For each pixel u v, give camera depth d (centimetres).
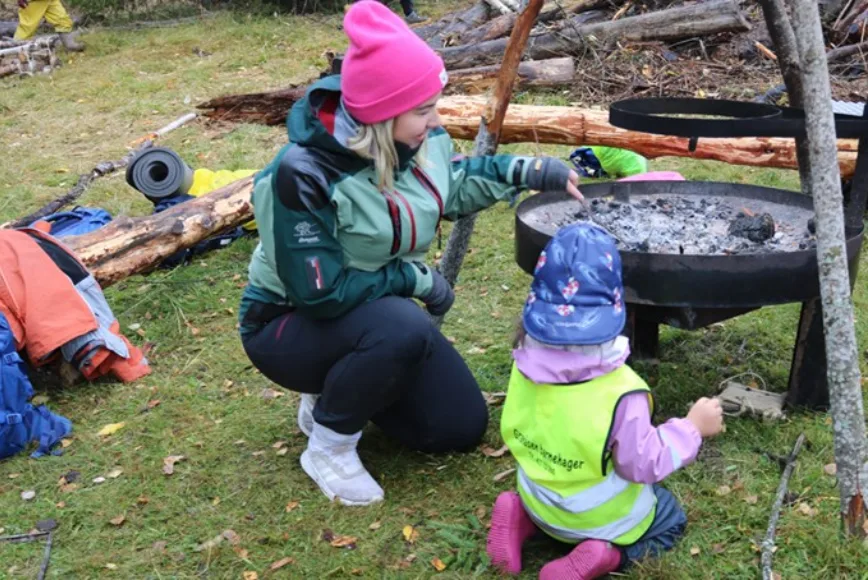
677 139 566
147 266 495
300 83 978
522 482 270
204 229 516
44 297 390
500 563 274
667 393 365
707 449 327
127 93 991
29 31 1230
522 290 487
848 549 267
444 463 336
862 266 478
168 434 368
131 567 294
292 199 267
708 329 425
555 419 251
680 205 386
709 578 265
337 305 283
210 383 411
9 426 351
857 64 814
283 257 276
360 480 316
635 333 388
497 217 585
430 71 263
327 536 301
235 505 321
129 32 1322
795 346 343
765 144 556
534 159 307
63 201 649
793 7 251
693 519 291
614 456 248
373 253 285
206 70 1064
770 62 850
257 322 312
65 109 950
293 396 393
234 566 290
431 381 326
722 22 861
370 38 256
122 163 724
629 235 351
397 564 286
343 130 266
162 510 321
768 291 299
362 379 295
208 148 766
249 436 363
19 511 324
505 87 361
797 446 322
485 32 970
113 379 416
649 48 877
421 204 287
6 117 938
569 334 243
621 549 266
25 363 400
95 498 329
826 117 242
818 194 248
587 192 392
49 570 295
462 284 497
